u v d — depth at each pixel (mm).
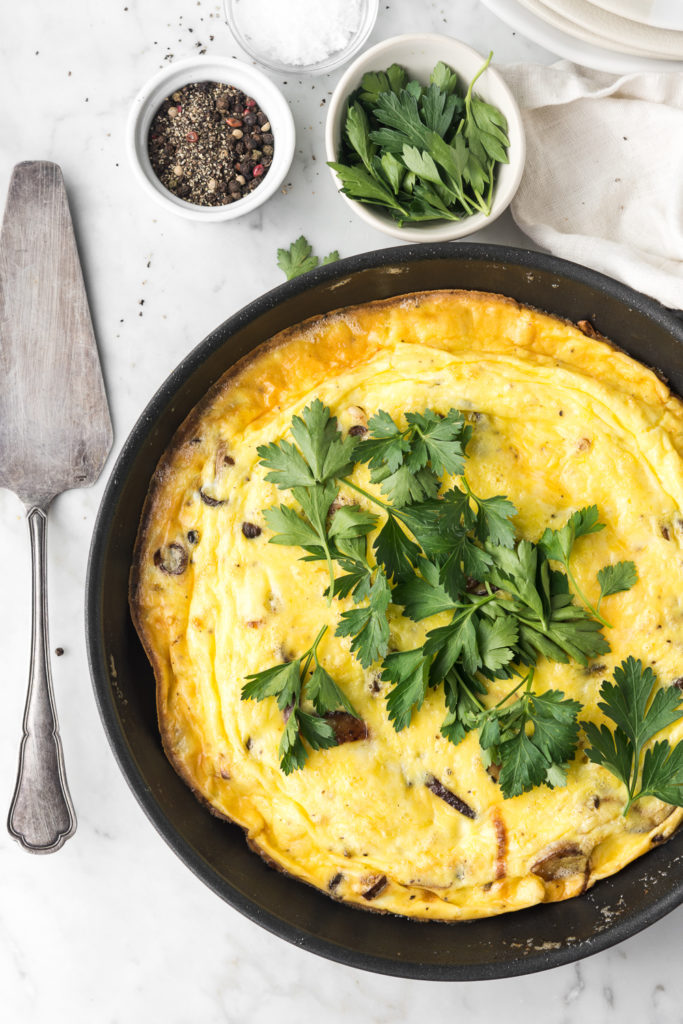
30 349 679
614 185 677
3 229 679
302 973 671
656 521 606
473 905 604
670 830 602
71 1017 674
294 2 672
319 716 601
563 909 608
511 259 623
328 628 608
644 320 623
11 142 690
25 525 685
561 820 599
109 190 688
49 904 677
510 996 667
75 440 679
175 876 676
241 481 622
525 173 674
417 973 591
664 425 617
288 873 615
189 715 618
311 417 607
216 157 675
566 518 607
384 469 599
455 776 601
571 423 613
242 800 613
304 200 688
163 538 625
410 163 635
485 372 615
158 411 618
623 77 661
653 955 666
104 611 612
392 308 631
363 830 601
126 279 687
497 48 688
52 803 665
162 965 674
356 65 643
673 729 603
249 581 613
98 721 679
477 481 609
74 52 690
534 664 596
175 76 671
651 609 602
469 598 592
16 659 681
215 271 688
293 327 632
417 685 588
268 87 669
